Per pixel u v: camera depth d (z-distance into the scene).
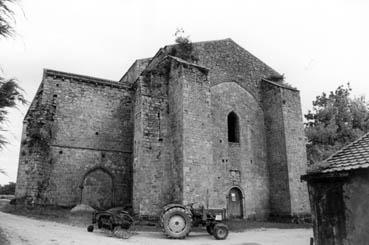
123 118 24.66
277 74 28.05
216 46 25.39
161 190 20.23
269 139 25.27
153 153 20.69
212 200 19.56
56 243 10.69
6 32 7.76
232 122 25.08
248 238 15.30
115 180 23.17
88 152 22.81
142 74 22.11
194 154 19.80
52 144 21.77
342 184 6.39
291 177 23.09
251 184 23.64
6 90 8.12
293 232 17.66
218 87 24.33
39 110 21.75
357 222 6.00
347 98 33.44
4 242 9.97
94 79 24.23
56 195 21.09
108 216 15.16
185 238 14.86
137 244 12.18
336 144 29.91
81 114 23.25
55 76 22.92
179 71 21.19
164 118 21.73
